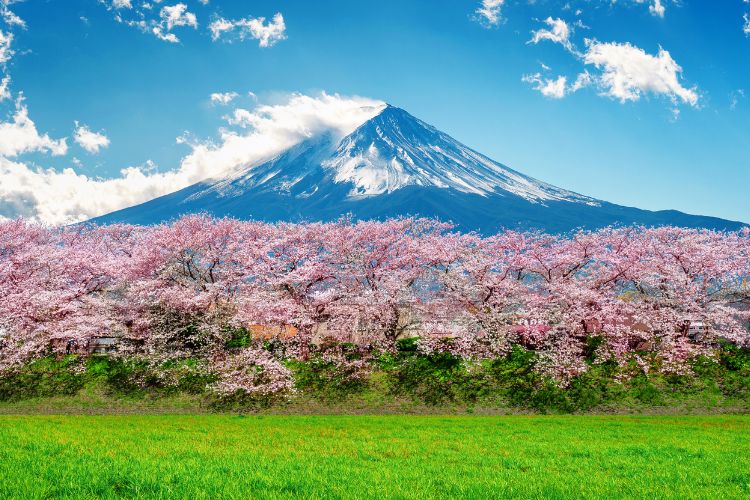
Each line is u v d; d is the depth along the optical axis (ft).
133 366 116.47
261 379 112.68
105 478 30.07
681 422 84.99
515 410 104.22
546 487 32.27
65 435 51.49
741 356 115.75
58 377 113.50
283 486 29.89
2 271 127.34
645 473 39.58
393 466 40.06
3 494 26.78
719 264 126.11
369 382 113.80
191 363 117.29
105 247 158.92
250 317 119.34
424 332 122.11
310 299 129.80
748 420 88.69
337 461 41.86
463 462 44.16
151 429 62.90
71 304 125.39
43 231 161.38
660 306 125.59
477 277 128.77
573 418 90.68
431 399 108.17
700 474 39.04
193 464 35.68
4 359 115.24
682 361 112.88
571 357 113.70
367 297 122.21
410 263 135.33
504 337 117.39
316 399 109.09
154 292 122.21
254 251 130.93
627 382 110.01
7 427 57.93
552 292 124.88
